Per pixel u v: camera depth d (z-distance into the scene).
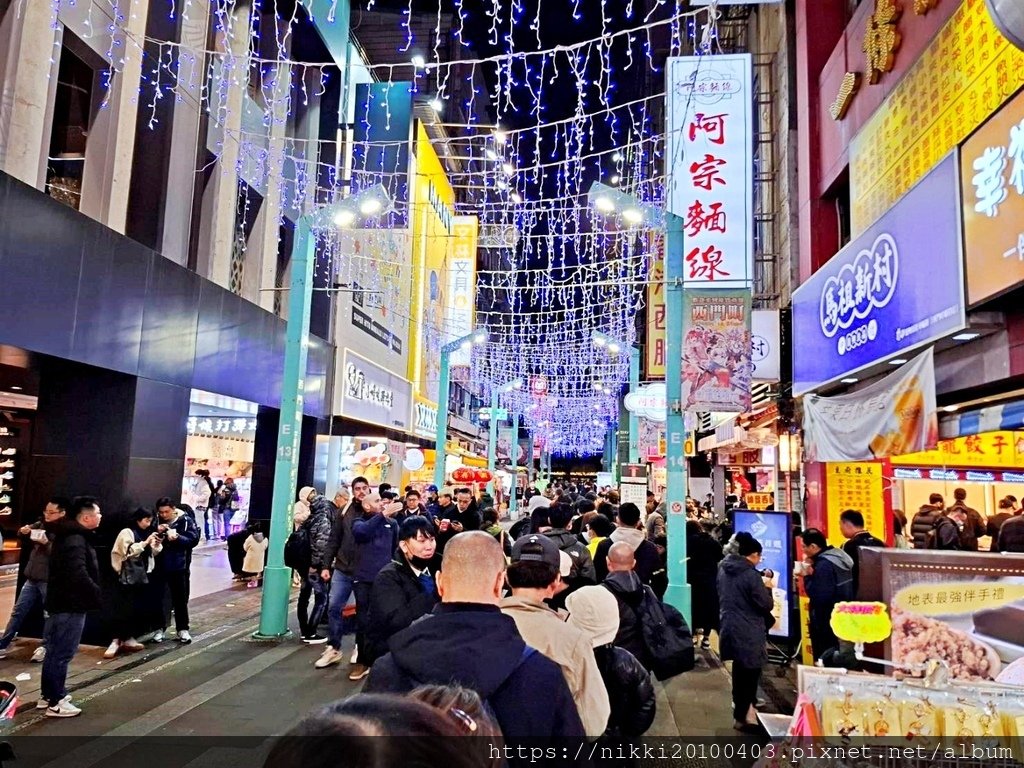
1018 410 6.00
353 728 0.90
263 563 12.71
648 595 4.20
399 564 4.95
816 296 10.48
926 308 6.96
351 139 19.70
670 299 8.77
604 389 35.19
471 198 37.66
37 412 8.82
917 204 7.20
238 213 14.09
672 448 8.54
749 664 5.86
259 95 14.86
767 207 15.57
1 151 7.91
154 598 8.55
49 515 6.00
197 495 17.11
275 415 14.91
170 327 9.72
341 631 7.71
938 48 7.45
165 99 10.68
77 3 8.96
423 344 27.88
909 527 11.48
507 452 58.75
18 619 7.57
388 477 23.53
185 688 6.73
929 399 6.60
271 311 15.11
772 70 15.33
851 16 11.45
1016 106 5.52
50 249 7.39
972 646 2.67
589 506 10.86
